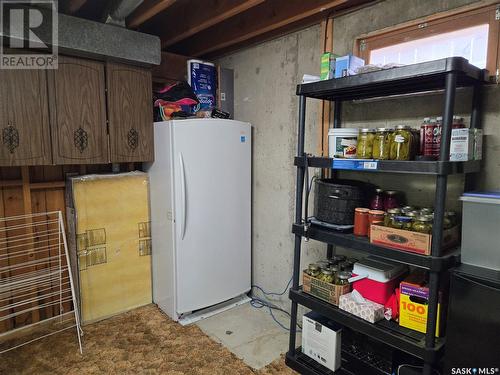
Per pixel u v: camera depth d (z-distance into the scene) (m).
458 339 1.43
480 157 1.62
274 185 2.77
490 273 1.39
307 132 2.47
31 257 2.47
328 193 1.90
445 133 1.38
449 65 1.33
